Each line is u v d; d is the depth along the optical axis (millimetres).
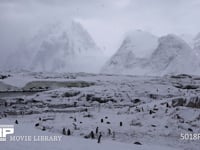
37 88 95438
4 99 61719
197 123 27641
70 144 17406
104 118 31875
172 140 23812
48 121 32031
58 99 58438
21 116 39875
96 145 17875
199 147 22578
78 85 94188
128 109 37344
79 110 45094
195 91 65188
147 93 62094
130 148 18031
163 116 29516
